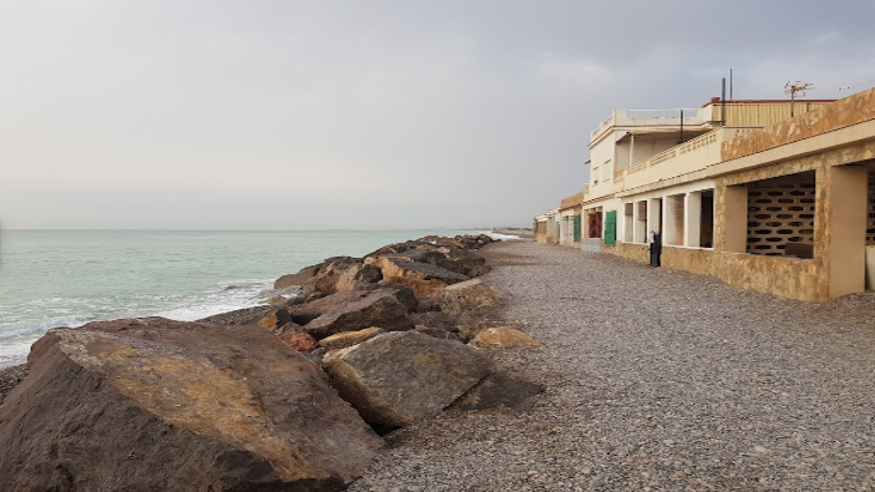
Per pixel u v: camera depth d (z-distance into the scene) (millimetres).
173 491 3803
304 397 5281
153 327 6230
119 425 4195
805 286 12516
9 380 9469
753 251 16812
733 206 16562
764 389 6668
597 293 15664
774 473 4324
